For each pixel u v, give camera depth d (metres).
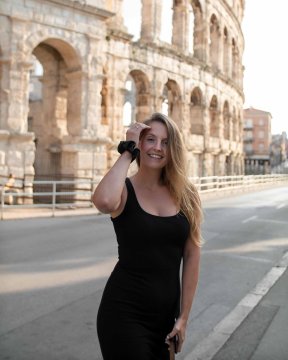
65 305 8.23
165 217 3.77
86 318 7.57
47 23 25.42
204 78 43.12
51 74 30.62
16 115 24.23
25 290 9.09
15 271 10.56
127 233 3.67
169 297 3.70
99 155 28.34
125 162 3.69
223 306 8.53
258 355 6.23
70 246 13.65
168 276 3.72
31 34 24.81
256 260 12.65
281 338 6.85
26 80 24.64
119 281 3.68
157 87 35.53
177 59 38.00
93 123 27.98
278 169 107.88
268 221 20.80
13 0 24.03
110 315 3.61
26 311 7.86
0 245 13.52
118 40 31.44
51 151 30.11
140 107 35.53
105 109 31.11
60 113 30.83
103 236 15.52
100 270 10.86
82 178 27.53
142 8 34.97
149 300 3.61
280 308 8.28
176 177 3.94
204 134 43.81
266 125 110.50
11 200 23.50
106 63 30.70
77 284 9.62
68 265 11.27
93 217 20.55
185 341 6.83
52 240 14.55
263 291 9.41
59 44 27.03
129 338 3.50
